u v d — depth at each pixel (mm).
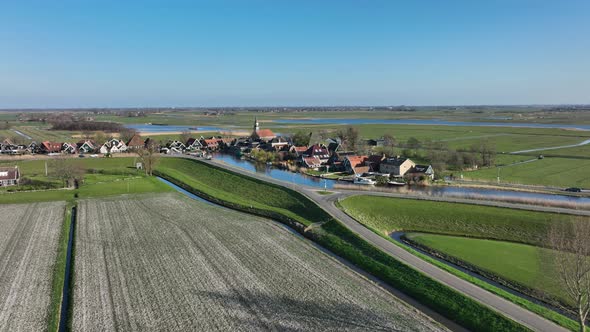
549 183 103188
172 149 176500
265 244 58469
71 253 55312
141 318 38125
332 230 63125
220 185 106812
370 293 43719
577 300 35000
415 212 72500
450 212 71500
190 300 41531
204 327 36656
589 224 52406
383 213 73250
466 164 128875
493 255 54938
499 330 36094
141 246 57000
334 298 42406
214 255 53906
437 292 42812
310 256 54125
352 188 96125
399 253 52844
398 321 38219
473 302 40094
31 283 45406
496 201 79125
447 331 36656
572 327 36125
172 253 54438
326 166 127688
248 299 41875
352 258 53531
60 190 92125
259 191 94062
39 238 59875
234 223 69000
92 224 66938
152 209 77188
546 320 37219
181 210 76938
